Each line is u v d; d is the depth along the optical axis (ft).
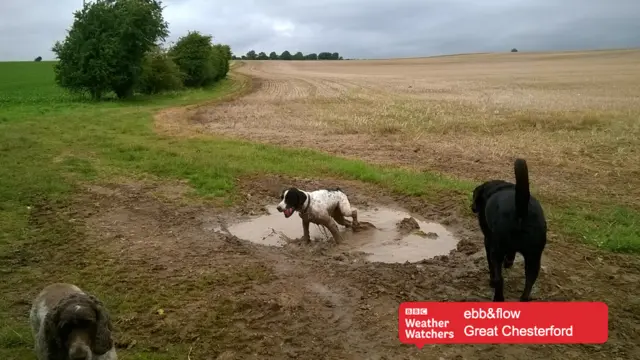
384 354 19.01
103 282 24.17
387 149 58.03
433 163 50.34
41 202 35.88
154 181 41.93
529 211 20.12
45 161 47.50
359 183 41.70
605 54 398.62
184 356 18.57
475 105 100.68
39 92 154.71
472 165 49.34
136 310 21.56
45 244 28.89
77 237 29.96
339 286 24.04
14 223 31.81
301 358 18.71
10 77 221.46
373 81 205.77
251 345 19.34
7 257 26.96
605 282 24.79
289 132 71.72
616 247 28.45
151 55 144.87
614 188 41.68
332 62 459.73
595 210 35.45
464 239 29.81
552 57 393.70
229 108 107.45
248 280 24.61
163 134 64.59
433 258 27.66
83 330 13.98
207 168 44.75
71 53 122.31
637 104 97.40
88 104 110.63
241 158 49.47
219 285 24.06
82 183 40.91
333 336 20.08
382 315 21.54
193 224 32.68
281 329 20.48
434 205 36.24
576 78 193.47
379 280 24.47
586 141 60.08
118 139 59.31
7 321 20.62
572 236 30.40
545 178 44.55
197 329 20.18
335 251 28.99
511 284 24.32
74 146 54.75
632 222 32.50
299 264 26.73
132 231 31.30
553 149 55.98
